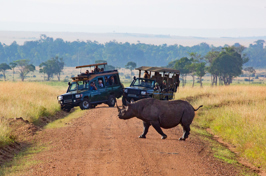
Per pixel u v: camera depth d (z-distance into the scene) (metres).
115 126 15.32
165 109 12.06
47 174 8.38
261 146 12.70
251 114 18.58
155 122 12.12
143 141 12.05
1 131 13.10
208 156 11.07
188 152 10.97
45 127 17.17
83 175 8.23
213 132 17.75
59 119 20.44
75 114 21.27
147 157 9.90
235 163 11.03
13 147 12.20
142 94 22.23
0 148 11.48
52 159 9.86
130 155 10.05
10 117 17.61
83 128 14.94
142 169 8.73
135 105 12.08
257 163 11.46
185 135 12.65
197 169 9.16
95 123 16.22
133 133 13.63
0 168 9.63
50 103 23.66
